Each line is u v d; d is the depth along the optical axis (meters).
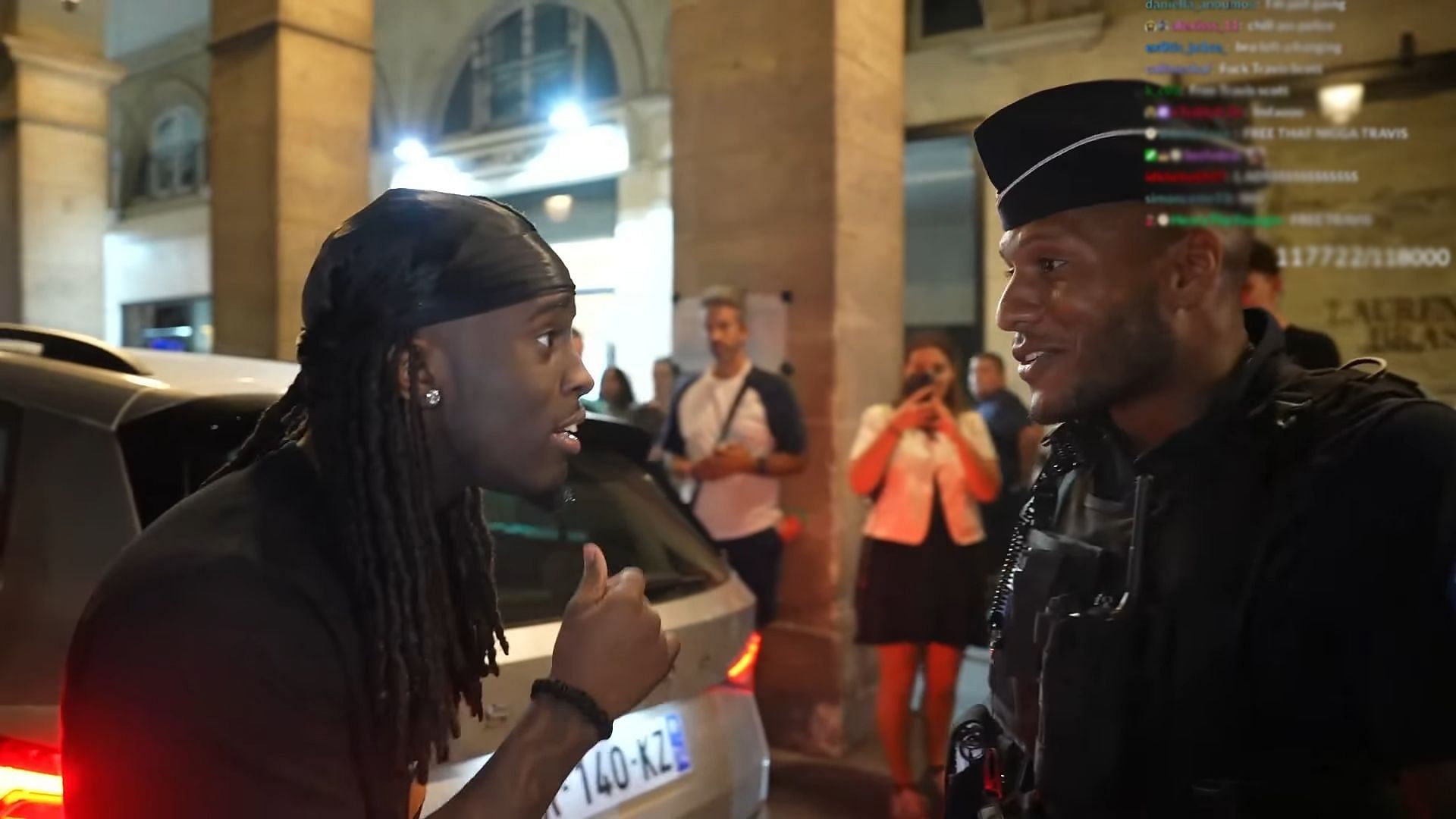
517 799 0.88
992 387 5.47
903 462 3.58
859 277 4.40
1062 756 0.99
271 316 5.96
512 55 9.91
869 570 3.61
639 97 8.66
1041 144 0.99
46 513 1.79
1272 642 0.91
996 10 6.45
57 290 9.34
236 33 6.06
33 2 9.09
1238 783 0.92
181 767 0.76
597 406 6.77
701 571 2.52
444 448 0.93
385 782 0.89
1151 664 0.96
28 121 9.14
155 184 13.45
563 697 0.93
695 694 2.26
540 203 9.79
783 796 3.85
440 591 0.95
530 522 2.44
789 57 4.31
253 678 0.79
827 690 4.28
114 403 1.87
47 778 1.58
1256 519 0.94
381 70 10.79
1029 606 1.16
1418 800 0.85
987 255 6.81
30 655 1.69
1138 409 1.03
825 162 4.24
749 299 4.43
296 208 5.97
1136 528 1.01
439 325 0.89
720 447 3.92
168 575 0.80
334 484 0.89
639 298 8.83
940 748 3.64
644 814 2.05
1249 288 1.00
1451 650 0.85
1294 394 0.97
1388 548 0.86
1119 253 0.97
